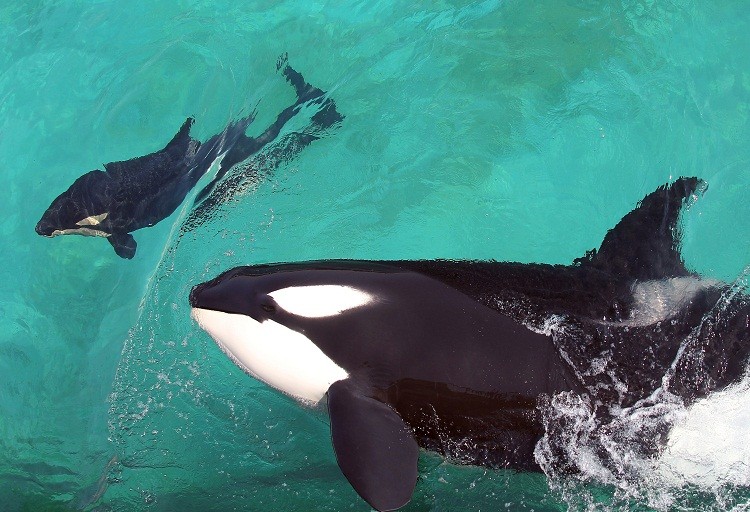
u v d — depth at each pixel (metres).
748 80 7.41
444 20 7.84
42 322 6.93
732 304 5.97
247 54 7.86
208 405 6.53
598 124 7.22
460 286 5.87
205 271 6.88
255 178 7.22
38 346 6.86
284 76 7.70
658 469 5.82
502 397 5.71
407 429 5.64
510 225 6.88
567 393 5.72
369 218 6.96
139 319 6.82
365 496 5.33
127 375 6.65
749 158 7.05
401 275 5.91
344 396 5.75
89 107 7.75
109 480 6.37
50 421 6.61
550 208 6.94
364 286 5.86
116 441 6.48
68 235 7.23
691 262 6.36
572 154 7.14
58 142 7.60
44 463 6.48
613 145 7.14
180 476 6.34
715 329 5.88
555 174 7.07
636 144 7.14
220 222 7.08
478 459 5.90
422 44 7.71
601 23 7.70
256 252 6.90
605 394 5.74
